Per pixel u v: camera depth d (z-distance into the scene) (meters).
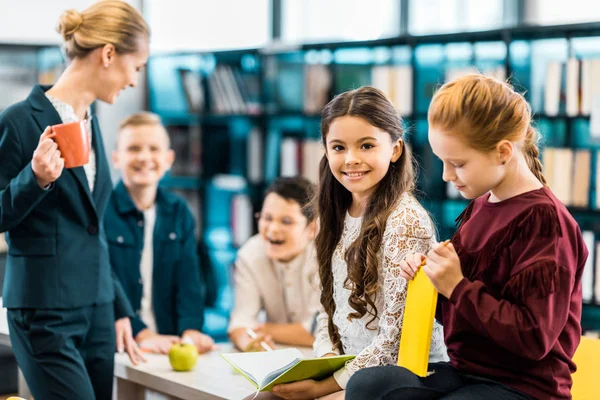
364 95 1.89
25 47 4.61
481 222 1.65
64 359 2.23
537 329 1.48
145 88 5.43
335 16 4.78
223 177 4.95
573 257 1.54
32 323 2.21
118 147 3.09
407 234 1.85
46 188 2.07
